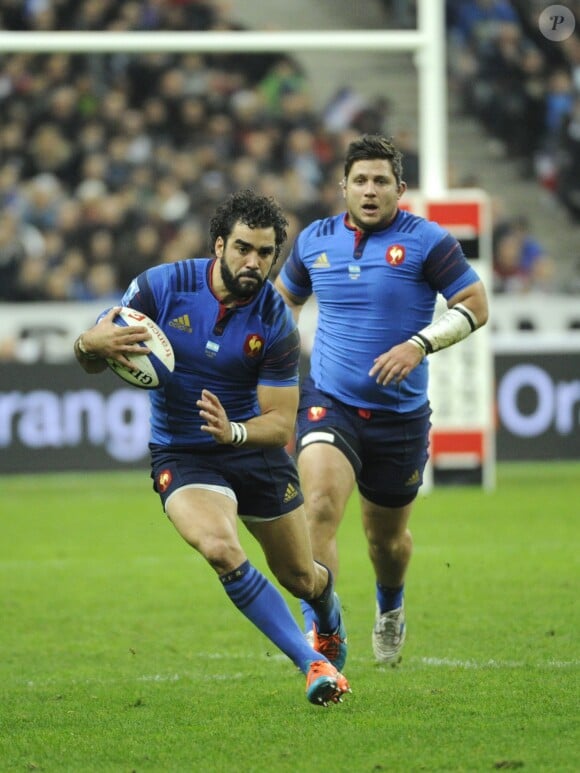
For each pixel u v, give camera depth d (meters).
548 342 56.31
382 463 22.58
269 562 19.59
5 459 54.16
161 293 18.75
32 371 54.28
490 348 52.03
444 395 50.22
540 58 83.44
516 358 56.19
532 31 83.62
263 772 15.51
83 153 75.81
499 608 27.88
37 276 67.00
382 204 22.22
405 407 22.47
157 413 19.31
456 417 50.25
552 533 39.34
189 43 48.78
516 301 64.19
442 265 22.22
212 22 79.88
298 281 23.72
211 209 72.75
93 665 23.33
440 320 21.94
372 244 22.59
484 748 16.42
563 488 51.12
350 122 79.44
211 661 23.55
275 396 18.81
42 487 54.06
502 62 83.25
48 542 39.34
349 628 26.58
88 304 65.69
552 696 19.48
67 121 76.31
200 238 70.69
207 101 78.81
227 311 18.66
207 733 17.67
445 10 84.06
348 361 22.58
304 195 74.38
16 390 54.22
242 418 19.39
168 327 18.78
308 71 85.62
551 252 79.75
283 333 18.75
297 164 76.88
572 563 33.81
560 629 25.48
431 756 16.08
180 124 77.94
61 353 59.34
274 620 18.16
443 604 28.47
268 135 77.62
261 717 18.58
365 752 16.34
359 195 22.22
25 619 27.83
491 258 71.81
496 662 22.48
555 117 82.19
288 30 86.56
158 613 28.48
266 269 18.09
